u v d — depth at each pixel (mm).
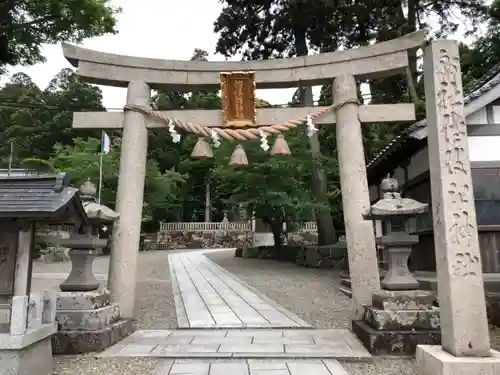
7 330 4410
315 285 13164
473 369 4012
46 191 4891
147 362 5598
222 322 8227
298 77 8430
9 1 13953
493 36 17625
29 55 16016
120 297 7703
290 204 15773
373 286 7453
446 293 4488
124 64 8516
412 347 5840
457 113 4773
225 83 8289
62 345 5902
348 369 5395
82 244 6520
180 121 8141
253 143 15539
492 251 9391
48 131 35344
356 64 8383
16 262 4637
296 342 6586
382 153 12562
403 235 6480
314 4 16328
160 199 27875
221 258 23094
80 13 14672
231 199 16891
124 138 8289
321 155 17016
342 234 24812
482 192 9711
